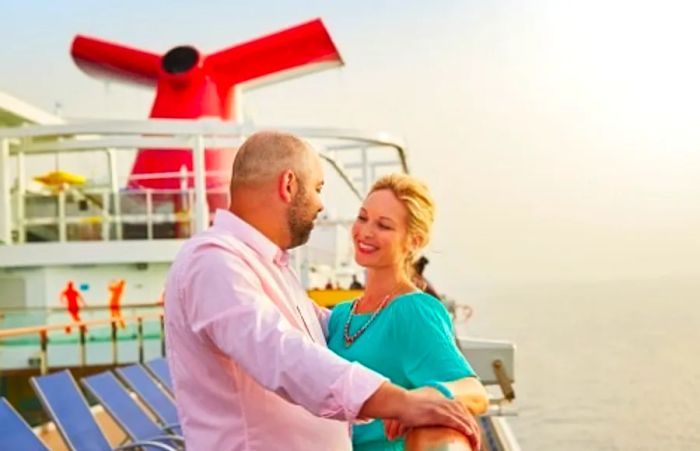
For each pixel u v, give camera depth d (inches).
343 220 829.8
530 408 2591.0
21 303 627.8
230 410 89.8
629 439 2164.1
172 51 866.8
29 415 515.2
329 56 855.1
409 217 109.6
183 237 629.9
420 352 100.5
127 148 647.8
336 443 95.8
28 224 644.1
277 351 82.3
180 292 89.8
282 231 96.0
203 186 604.7
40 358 521.0
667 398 2792.8
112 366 527.2
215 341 87.0
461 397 84.6
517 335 6112.2
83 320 532.7
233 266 87.9
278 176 94.7
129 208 631.8
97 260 615.2
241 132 600.7
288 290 95.0
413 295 104.5
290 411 91.7
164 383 383.9
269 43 833.5
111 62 881.5
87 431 267.0
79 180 703.7
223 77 877.8
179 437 262.5
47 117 842.8
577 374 3580.2
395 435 82.5
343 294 657.0
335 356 82.4
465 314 560.4
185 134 598.9
